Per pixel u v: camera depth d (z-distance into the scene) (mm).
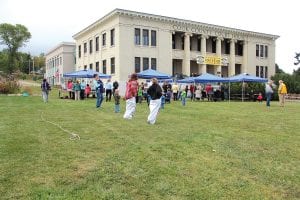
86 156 7484
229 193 5387
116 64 44875
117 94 17641
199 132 11031
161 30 47875
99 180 5887
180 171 6457
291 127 12766
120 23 44250
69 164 6820
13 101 26125
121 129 11484
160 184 5715
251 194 5371
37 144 8672
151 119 13180
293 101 37719
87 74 33875
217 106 24484
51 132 10625
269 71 61688
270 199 5191
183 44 51812
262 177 6223
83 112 17531
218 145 8844
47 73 85438
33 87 57688
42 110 18453
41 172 6270
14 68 111500
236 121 14523
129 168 6590
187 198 5156
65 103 24422
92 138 9672
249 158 7543
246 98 38812
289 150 8438
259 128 12344
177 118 15359
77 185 5617
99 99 20641
